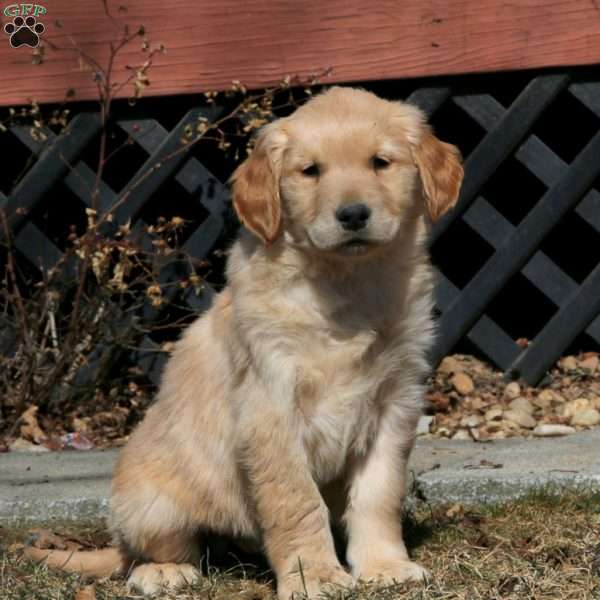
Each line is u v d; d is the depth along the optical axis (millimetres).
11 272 10711
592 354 11688
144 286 11164
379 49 10617
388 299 6754
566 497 7910
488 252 13602
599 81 10664
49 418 10938
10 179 13031
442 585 6246
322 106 6945
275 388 6574
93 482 8945
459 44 10539
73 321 10609
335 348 6652
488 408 10711
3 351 11039
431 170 6992
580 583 6219
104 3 10477
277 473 6555
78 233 12438
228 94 10625
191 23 10711
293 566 6445
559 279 11000
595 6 10406
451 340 10961
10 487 8844
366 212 6449
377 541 6727
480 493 8336
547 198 10789
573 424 10398
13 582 6766
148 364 11242
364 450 6867
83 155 12086
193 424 7008
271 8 10641
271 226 6762
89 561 7180
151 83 10781
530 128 10727
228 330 6887
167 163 10930
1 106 10984
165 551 7055
